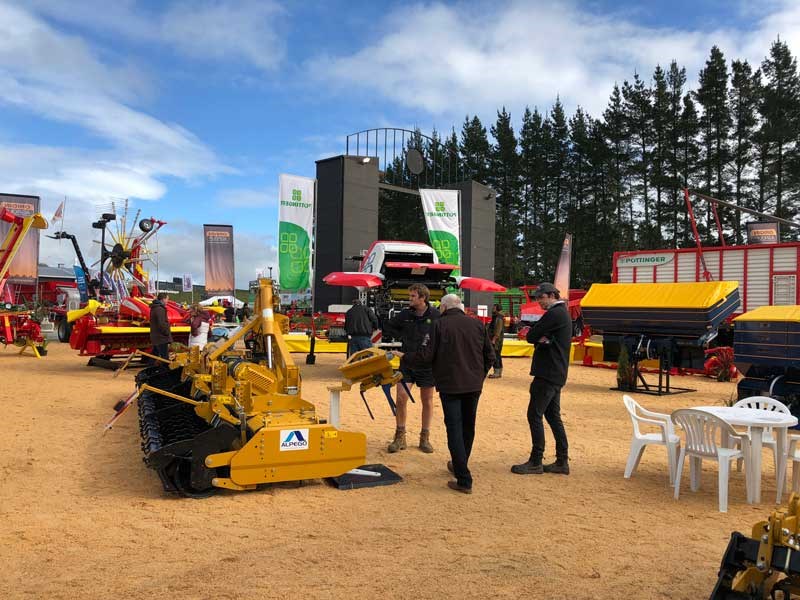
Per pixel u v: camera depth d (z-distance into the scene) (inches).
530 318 776.9
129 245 792.3
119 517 179.2
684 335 435.5
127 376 511.5
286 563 146.6
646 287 462.0
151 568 142.6
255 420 212.7
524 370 623.8
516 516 186.5
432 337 211.5
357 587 133.6
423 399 266.8
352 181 929.5
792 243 543.2
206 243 1384.1
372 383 250.4
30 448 261.0
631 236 1893.5
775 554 112.6
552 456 267.9
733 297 436.1
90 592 129.0
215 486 198.1
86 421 320.5
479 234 1099.9
